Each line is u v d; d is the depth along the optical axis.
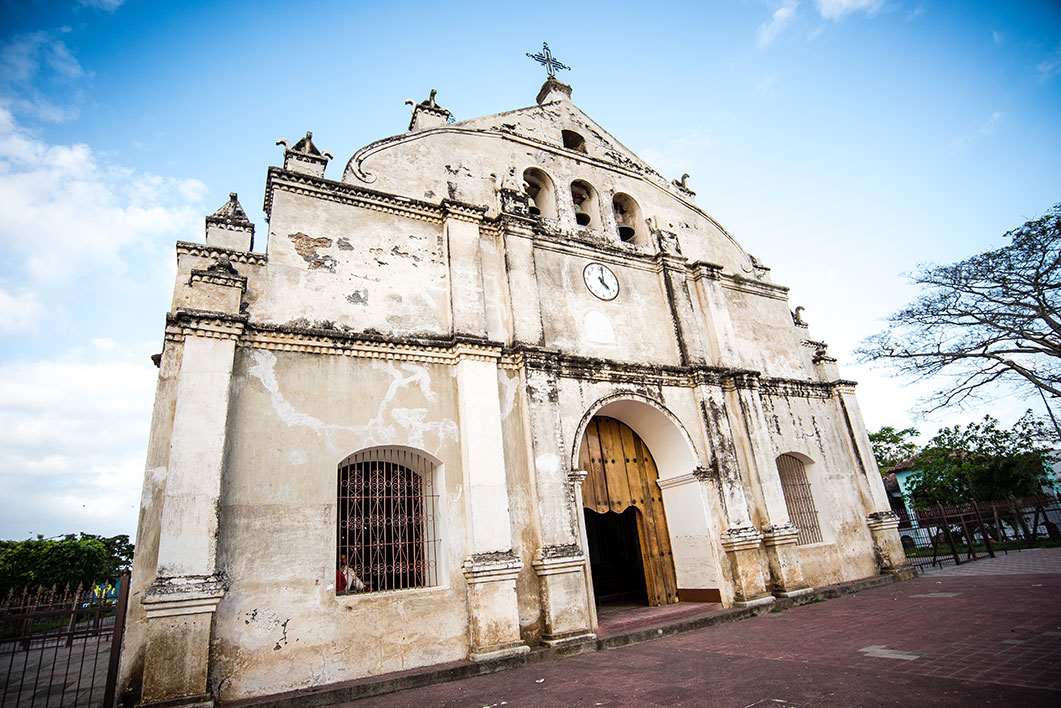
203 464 7.88
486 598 9.20
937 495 29.98
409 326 10.66
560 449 11.05
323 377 9.45
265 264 9.76
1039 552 19.28
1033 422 24.77
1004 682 5.32
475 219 12.06
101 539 29.78
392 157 12.19
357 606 8.51
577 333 12.79
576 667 8.52
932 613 9.44
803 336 17.83
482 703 6.90
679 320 14.34
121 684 6.92
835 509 15.23
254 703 7.17
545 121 15.56
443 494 9.80
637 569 16.11
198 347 8.41
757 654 7.99
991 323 18.45
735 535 12.53
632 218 16.31
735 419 14.09
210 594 7.34
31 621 8.38
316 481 8.81
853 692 5.60
